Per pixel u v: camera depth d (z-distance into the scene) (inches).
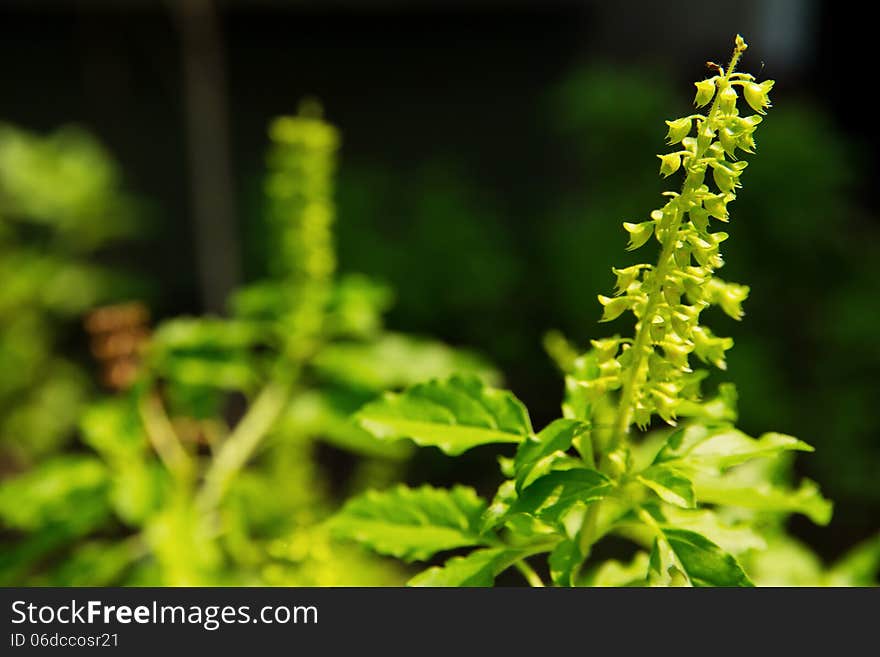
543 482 56.7
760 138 325.7
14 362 287.1
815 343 312.3
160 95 494.6
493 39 518.0
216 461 120.7
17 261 299.0
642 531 79.7
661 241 53.2
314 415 126.3
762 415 276.2
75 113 504.7
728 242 312.8
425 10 507.8
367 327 129.6
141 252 504.4
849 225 355.6
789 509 68.7
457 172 509.7
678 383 57.0
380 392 128.6
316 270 125.0
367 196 374.6
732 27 433.7
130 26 473.7
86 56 489.4
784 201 309.3
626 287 54.7
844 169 324.8
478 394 64.9
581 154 435.8
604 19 503.5
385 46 518.6
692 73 418.9
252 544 116.4
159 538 105.0
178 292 509.4
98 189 313.9
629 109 335.0
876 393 293.9
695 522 63.7
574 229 339.0
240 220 413.4
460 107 527.2
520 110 525.3
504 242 368.8
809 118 336.5
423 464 339.0
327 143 119.0
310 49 516.4
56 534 103.8
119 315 124.8
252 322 128.6
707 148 51.7
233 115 514.9
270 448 129.2
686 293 52.9
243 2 471.5
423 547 69.8
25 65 500.7
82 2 454.3
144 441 110.3
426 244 351.6
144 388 110.3
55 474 106.3
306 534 85.8
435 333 347.6
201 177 349.1
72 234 340.8
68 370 311.4
